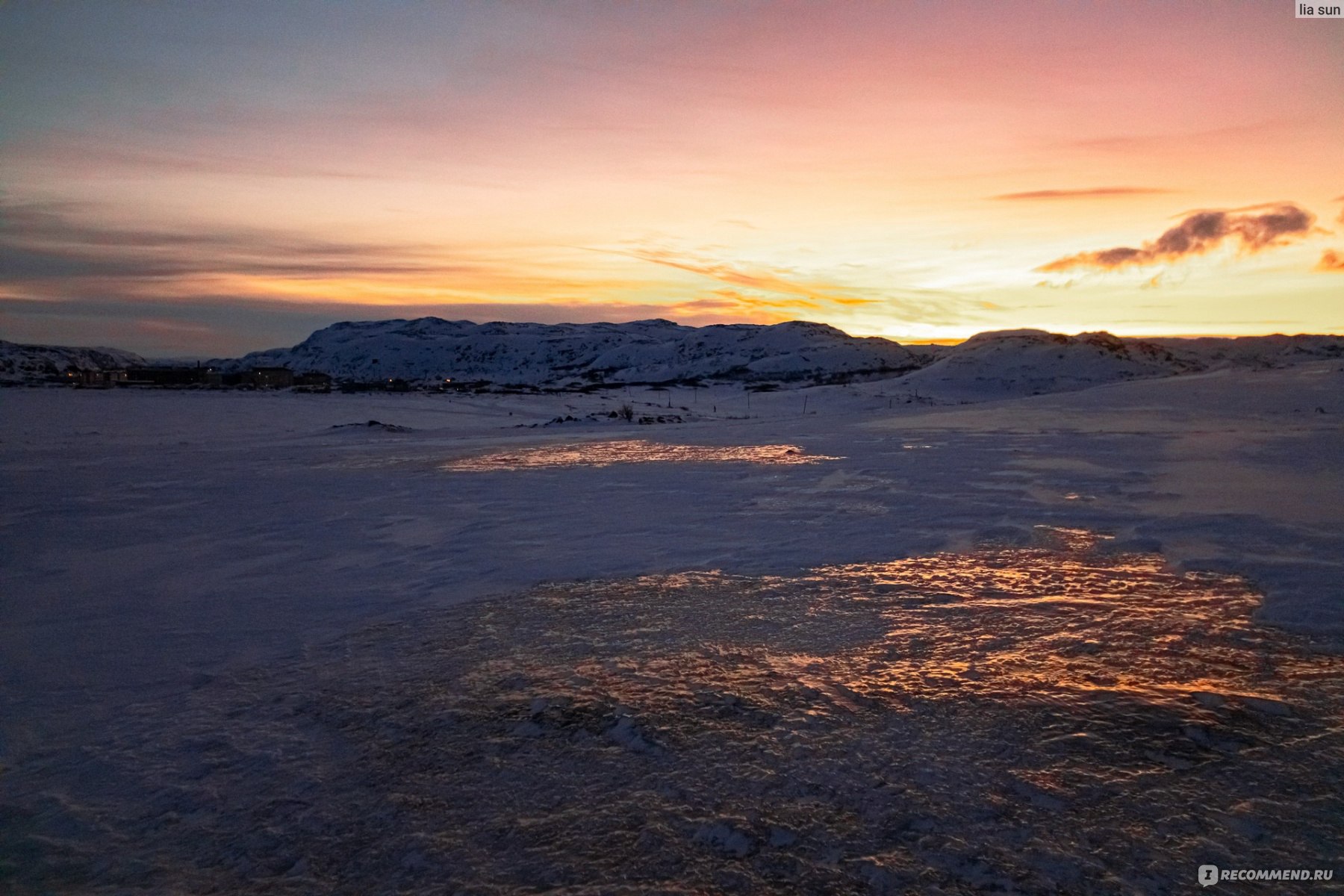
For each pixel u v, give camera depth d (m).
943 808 3.17
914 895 2.67
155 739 4.12
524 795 3.39
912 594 6.31
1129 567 6.94
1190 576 6.50
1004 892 2.67
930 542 8.21
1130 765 3.47
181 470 19.02
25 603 7.13
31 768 3.87
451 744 3.89
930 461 15.63
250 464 20.56
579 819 3.19
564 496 12.93
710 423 34.97
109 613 6.67
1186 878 2.72
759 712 4.12
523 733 3.97
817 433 24.81
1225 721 3.86
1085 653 4.85
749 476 14.70
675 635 5.48
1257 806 3.13
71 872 3.00
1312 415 22.84
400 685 4.72
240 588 7.45
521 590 6.89
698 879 2.79
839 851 2.92
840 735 3.82
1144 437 19.00
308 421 41.97
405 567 8.04
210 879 2.93
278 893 2.82
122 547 9.72
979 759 3.55
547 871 2.87
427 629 5.83
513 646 5.37
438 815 3.27
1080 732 3.78
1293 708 3.98
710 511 10.77
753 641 5.29
